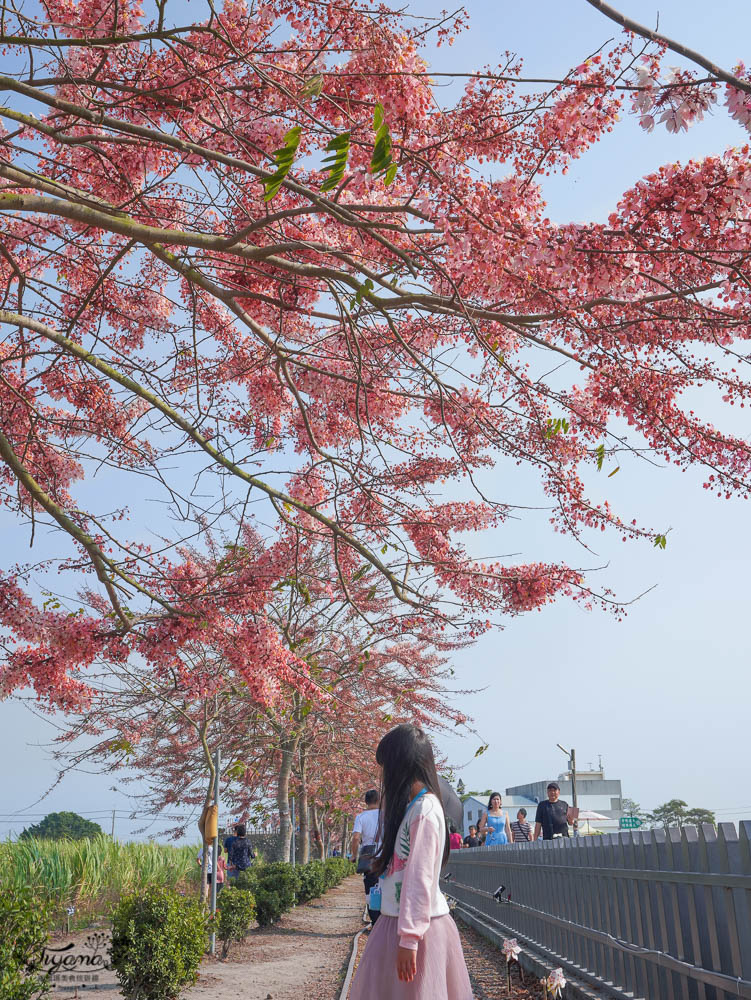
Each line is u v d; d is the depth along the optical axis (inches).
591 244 205.5
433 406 325.4
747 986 196.2
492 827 632.4
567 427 256.2
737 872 207.6
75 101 301.0
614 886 299.9
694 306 231.9
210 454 318.0
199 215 323.0
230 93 279.1
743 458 247.9
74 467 379.6
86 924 613.0
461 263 210.4
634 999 274.5
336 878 1368.1
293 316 350.6
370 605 548.4
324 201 232.7
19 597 314.7
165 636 322.0
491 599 332.2
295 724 695.7
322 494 387.5
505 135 226.1
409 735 167.3
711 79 194.2
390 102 223.5
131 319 363.6
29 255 381.4
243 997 386.6
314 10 240.1
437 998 150.7
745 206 200.7
